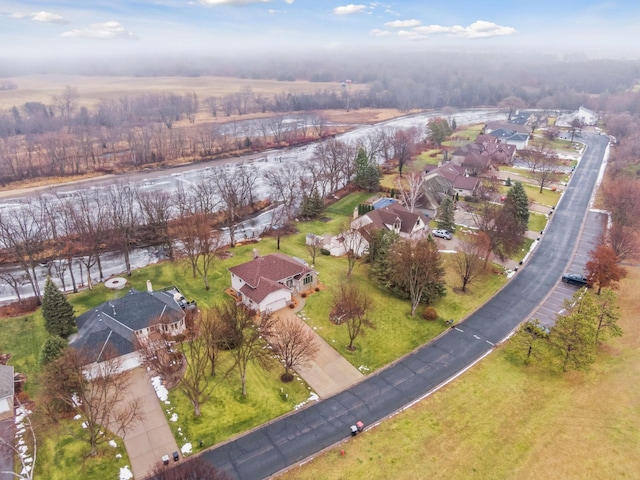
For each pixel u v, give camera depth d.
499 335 60.69
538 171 135.12
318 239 83.44
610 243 80.56
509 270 77.88
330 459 41.91
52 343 49.88
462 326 62.66
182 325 59.44
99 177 136.50
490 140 153.25
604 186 120.00
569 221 99.88
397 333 60.78
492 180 121.38
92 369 50.16
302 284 68.94
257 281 64.69
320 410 47.97
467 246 73.75
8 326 62.31
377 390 50.91
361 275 74.69
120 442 43.22
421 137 184.38
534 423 45.94
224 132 197.00
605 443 43.47
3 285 77.00
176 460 41.34
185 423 45.53
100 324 54.53
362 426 45.25
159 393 49.31
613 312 61.03
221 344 53.75
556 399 49.19
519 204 91.44
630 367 53.84
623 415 46.78
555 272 77.38
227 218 104.88
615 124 186.00
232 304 59.72
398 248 66.38
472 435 44.53
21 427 45.16
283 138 185.38
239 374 52.25
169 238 82.06
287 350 50.50
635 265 79.50
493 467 41.03
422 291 64.19
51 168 138.62
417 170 134.38
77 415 46.25
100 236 81.00
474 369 54.16
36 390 50.22
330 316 63.44
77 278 79.12
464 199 111.88
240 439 44.12
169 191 120.69
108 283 72.19
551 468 40.94
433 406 48.41
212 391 49.38
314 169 123.94
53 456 41.72
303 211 102.38
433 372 53.75
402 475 40.25
